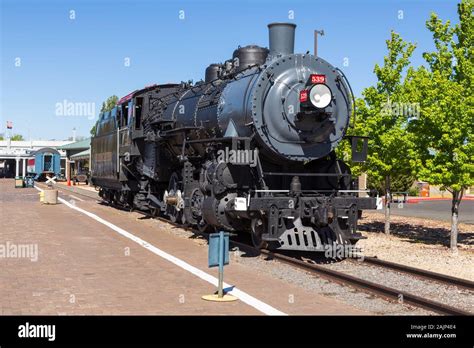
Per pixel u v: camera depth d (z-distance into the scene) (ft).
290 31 44.37
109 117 83.76
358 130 54.80
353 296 27.86
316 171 41.50
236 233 51.34
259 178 38.75
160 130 58.23
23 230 53.57
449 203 116.57
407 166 53.36
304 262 35.06
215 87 47.47
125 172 73.15
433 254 44.50
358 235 38.40
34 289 27.99
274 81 38.65
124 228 55.77
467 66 48.39
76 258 37.58
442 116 45.03
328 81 40.14
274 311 24.26
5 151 296.10
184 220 53.21
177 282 30.09
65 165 272.10
